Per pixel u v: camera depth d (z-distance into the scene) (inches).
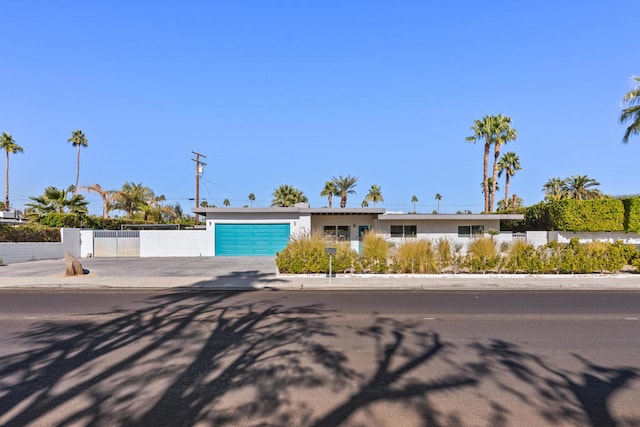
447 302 439.2
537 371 215.0
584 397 183.2
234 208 1144.2
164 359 232.4
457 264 679.7
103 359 232.5
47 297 474.3
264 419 161.3
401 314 367.9
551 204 1198.9
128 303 427.2
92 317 350.3
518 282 597.9
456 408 171.5
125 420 160.1
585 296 490.3
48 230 1072.8
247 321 334.0
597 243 709.9
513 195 2196.1
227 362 227.5
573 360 233.3
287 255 668.1
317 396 182.5
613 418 163.8
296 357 237.0
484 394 185.6
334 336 285.1
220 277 647.8
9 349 252.2
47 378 203.0
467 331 301.6
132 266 846.5
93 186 1535.4
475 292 525.3
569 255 671.1
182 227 1475.1
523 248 682.8
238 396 182.4
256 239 1165.7
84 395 183.0
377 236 711.1
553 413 167.5
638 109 1007.6
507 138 1670.8
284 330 302.7
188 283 581.6
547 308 402.9
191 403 175.3
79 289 549.3
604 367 221.8
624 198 1173.1
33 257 1001.5
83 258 1105.4
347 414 165.6
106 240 1167.0
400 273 666.8
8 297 475.2
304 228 1156.5
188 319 342.0
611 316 361.7
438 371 214.5
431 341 272.7
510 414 166.4
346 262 662.5
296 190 2386.8
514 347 259.1
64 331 298.7
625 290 550.3
